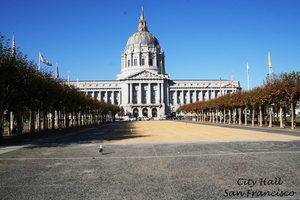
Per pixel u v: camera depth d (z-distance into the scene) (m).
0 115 33.06
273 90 54.69
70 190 12.84
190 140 34.12
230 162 18.80
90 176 15.41
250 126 68.19
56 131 57.66
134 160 20.20
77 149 26.89
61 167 17.94
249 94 69.50
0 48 32.97
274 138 34.66
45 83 45.16
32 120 45.59
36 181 14.47
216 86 194.12
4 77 32.12
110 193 12.33
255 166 17.36
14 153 24.61
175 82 196.12
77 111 72.12
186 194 12.07
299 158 19.86
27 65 40.91
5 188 13.25
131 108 182.25
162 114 182.75
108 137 40.41
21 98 41.09
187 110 139.12
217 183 13.68
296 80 52.88
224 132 46.84
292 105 54.56
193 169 16.81
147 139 36.22
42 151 25.77
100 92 193.38
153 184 13.66
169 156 21.78
